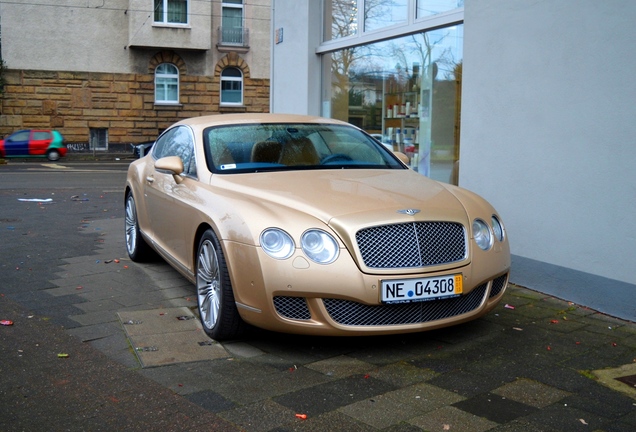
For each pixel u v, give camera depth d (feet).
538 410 11.50
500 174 20.20
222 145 17.93
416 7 26.53
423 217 13.94
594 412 11.44
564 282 18.22
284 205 14.35
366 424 10.91
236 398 11.93
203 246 15.58
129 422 10.96
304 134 18.81
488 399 11.94
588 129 17.34
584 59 17.39
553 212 18.48
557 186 18.33
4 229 30.94
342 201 14.34
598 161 17.11
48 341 15.03
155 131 112.47
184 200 17.19
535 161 18.98
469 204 15.31
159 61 111.24
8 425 10.87
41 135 100.99
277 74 35.60
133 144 111.14
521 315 17.02
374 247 13.44
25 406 11.60
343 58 31.19
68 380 12.76
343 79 31.30
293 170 17.11
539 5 18.63
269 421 11.00
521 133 19.40
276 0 35.42
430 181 17.01
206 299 15.49
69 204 42.04
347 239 13.37
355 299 13.23
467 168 21.49
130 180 23.41
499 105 20.13
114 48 109.09
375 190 15.28
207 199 15.87
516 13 19.42
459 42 24.31
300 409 11.47
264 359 13.93
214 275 15.12
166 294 19.20
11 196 46.68
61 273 21.80
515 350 14.49
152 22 108.17
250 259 13.65
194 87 113.60
